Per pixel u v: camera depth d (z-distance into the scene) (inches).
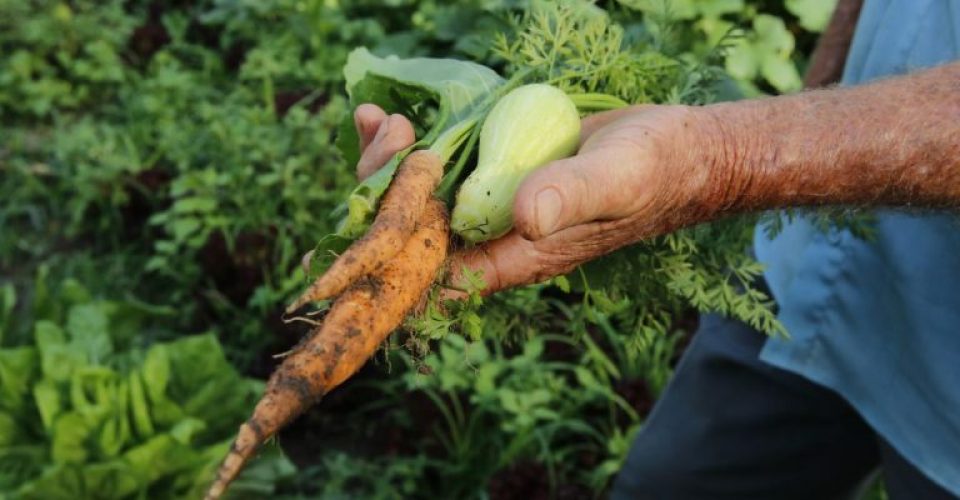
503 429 122.1
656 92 67.4
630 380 124.6
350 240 52.1
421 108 66.7
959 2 63.0
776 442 83.8
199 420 112.9
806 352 76.5
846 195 53.3
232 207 153.8
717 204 53.5
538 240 49.1
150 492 110.9
